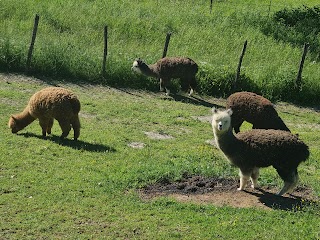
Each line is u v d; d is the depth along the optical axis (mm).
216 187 11305
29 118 13250
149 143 13945
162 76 19641
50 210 9555
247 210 10195
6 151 11945
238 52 24266
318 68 23297
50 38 22047
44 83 18812
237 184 11523
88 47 22031
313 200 11086
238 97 14281
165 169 11648
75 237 8789
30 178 10719
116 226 9234
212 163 12625
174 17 28469
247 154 10734
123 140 13898
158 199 10344
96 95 18438
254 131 11039
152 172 11453
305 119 18938
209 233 9227
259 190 11383
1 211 9359
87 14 26719
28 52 19422
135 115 16547
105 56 19922
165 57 20188
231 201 10688
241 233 9297
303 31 29859
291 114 19375
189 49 23672
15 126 13234
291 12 32875
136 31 25156
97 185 10742
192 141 14617
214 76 20812
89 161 11945
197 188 11133
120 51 21984
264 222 9773
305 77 21422
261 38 26594
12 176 10727
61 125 12867
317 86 21203
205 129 16078
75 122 13062
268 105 13945
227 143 10797
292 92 21078
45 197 10000
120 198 10320
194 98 20016
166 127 15766
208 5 33594
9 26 23000
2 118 14391
